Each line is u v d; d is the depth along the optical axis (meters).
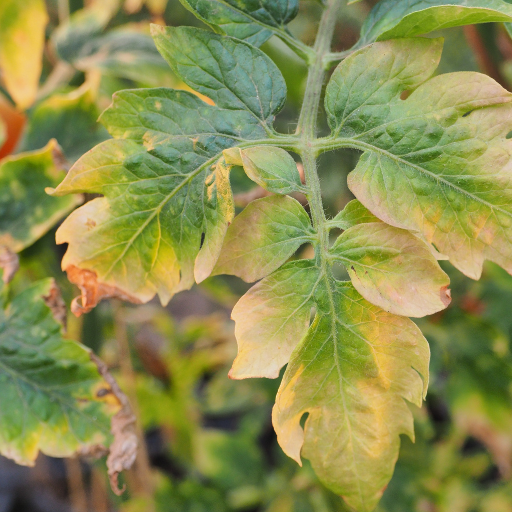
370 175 0.48
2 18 0.60
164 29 0.49
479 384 0.91
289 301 0.47
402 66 0.48
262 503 1.19
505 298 0.89
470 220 0.48
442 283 0.47
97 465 0.79
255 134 0.49
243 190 0.58
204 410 1.31
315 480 0.94
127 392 0.81
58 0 0.80
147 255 0.49
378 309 0.47
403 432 0.48
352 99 0.48
